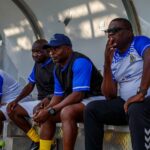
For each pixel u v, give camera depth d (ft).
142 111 15.87
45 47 22.41
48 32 40.04
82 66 20.42
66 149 18.63
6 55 44.70
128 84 18.57
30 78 27.09
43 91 26.32
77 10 36.29
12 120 25.50
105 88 19.06
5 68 44.70
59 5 37.01
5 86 28.68
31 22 40.65
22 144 27.04
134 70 18.40
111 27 18.52
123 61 18.70
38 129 24.90
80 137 21.89
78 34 37.19
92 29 35.88
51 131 21.38
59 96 21.71
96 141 17.76
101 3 34.17
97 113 17.76
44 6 38.19
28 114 24.97
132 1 31.12
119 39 18.39
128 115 16.40
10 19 42.75
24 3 39.09
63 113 18.97
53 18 38.70
